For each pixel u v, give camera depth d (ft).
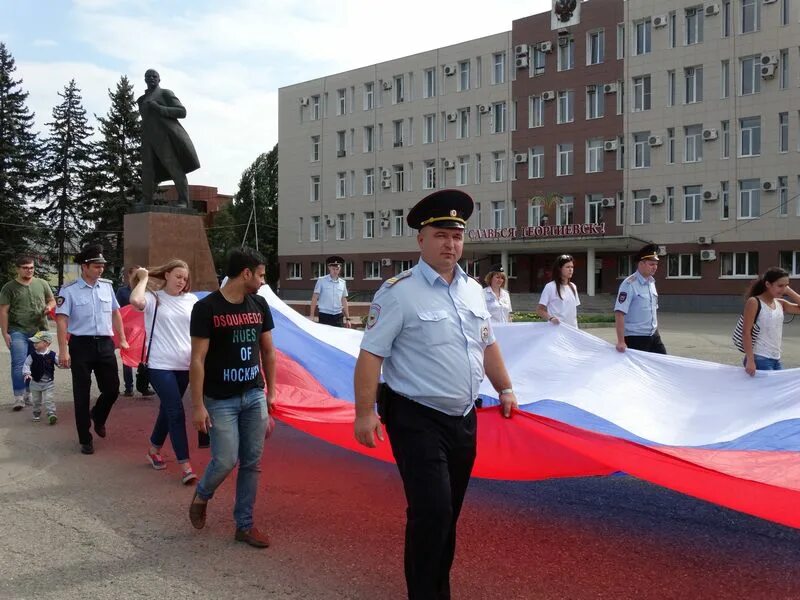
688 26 122.21
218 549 14.53
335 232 172.76
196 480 19.20
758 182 116.26
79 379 22.24
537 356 24.71
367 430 10.98
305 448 22.80
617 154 130.11
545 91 138.31
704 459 13.26
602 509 17.06
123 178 146.92
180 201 44.65
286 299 183.11
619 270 133.28
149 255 42.16
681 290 124.06
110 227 147.74
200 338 14.44
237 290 14.94
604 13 130.21
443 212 11.30
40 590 12.62
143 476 19.85
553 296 28.12
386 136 162.20
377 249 164.66
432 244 11.37
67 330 22.47
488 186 147.33
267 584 12.87
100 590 12.63
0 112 143.54
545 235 135.03
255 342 15.05
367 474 19.92
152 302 19.31
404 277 11.42
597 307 124.77
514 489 18.67
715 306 120.57
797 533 15.39
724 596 12.35
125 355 31.50
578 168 134.82
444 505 10.70
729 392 21.17
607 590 12.57
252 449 14.93
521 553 14.29
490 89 145.89
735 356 52.34
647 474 14.10
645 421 19.89
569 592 12.49
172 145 44.19
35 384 26.94
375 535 15.28
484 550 14.44
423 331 11.06
